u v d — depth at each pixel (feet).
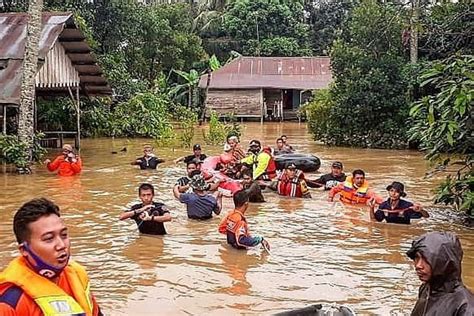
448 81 31.04
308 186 46.01
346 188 40.04
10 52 60.80
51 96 84.69
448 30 53.06
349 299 21.59
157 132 95.96
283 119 148.05
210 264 25.72
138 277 23.94
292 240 30.04
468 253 27.76
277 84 143.23
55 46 68.69
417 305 12.50
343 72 84.79
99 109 96.48
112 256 26.89
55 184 47.57
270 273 24.53
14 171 55.06
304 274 24.44
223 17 174.09
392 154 72.54
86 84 78.18
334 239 30.32
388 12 83.05
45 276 9.80
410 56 84.12
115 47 123.65
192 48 160.86
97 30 120.16
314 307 15.67
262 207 38.60
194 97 148.56
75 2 116.06
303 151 76.23
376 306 20.94
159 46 153.28
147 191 31.17
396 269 25.29
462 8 55.62
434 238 12.02
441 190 35.04
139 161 57.26
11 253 27.32
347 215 36.14
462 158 40.93
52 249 9.74
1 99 55.52
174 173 53.83
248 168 46.80
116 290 22.43
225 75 146.30
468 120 32.40
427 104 32.30
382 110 80.79
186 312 20.20
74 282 10.28
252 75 146.00
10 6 100.42
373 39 84.64
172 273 24.44
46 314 9.47
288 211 37.35
